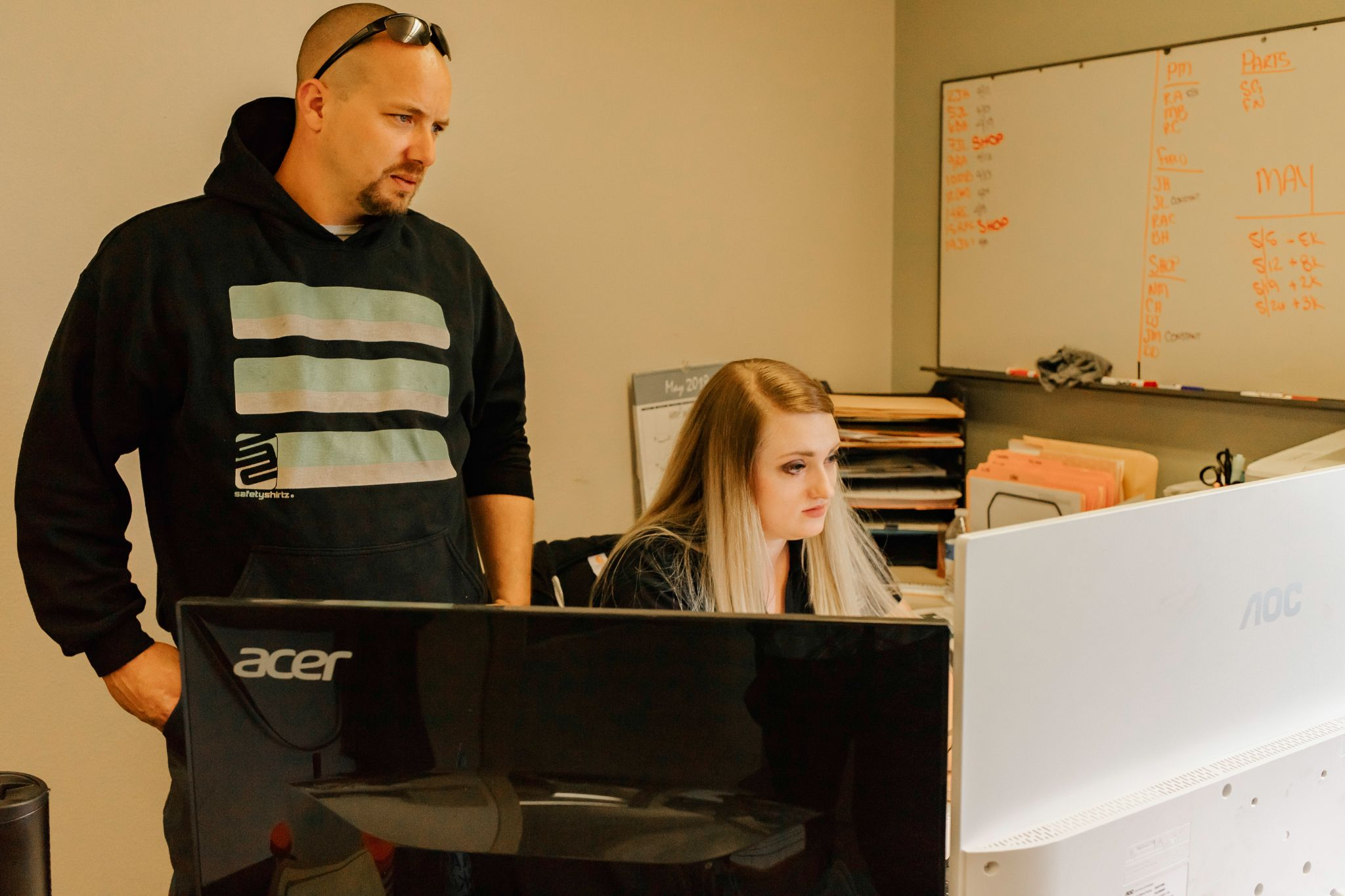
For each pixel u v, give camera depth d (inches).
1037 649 30.6
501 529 69.1
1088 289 108.6
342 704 28.5
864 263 126.7
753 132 113.9
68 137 73.6
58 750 78.3
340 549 56.6
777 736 27.9
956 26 116.6
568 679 28.1
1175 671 33.6
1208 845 34.6
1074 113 106.7
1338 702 38.1
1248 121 94.1
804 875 28.5
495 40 93.4
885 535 112.3
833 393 125.2
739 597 58.6
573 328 103.7
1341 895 38.5
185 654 28.4
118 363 53.5
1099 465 99.5
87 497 54.0
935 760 27.7
